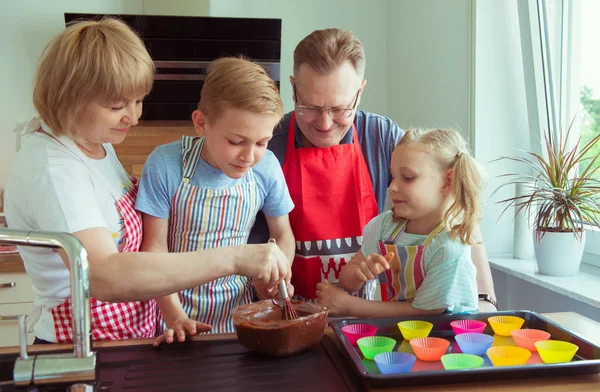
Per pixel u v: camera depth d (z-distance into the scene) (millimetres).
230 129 1095
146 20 2412
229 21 2463
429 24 2367
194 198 1257
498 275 2039
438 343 985
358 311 1244
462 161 1238
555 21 1957
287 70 2807
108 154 1222
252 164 1155
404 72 2637
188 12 2713
